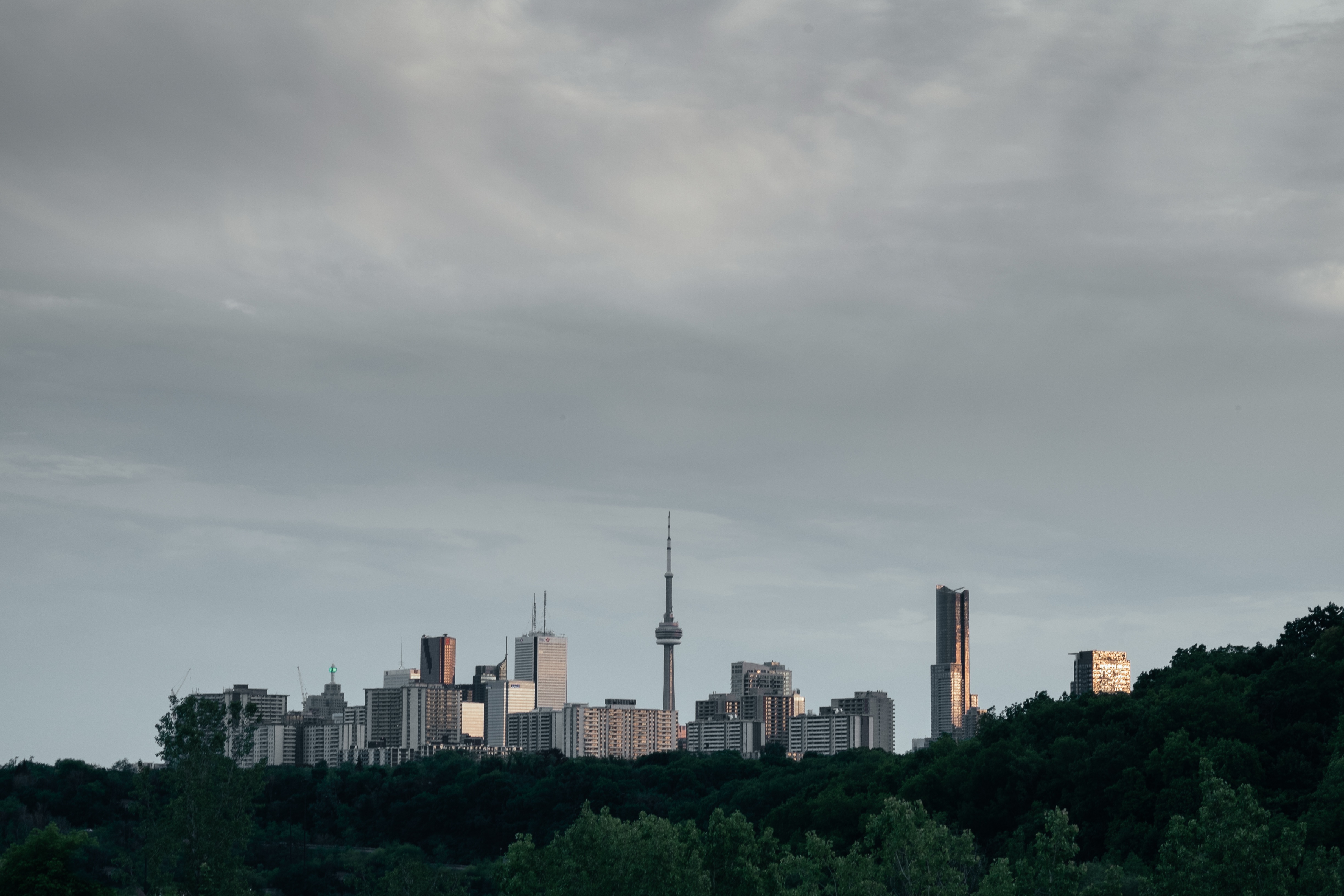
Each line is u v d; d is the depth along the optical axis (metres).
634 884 129.38
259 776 135.25
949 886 118.44
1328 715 189.50
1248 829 93.06
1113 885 102.69
